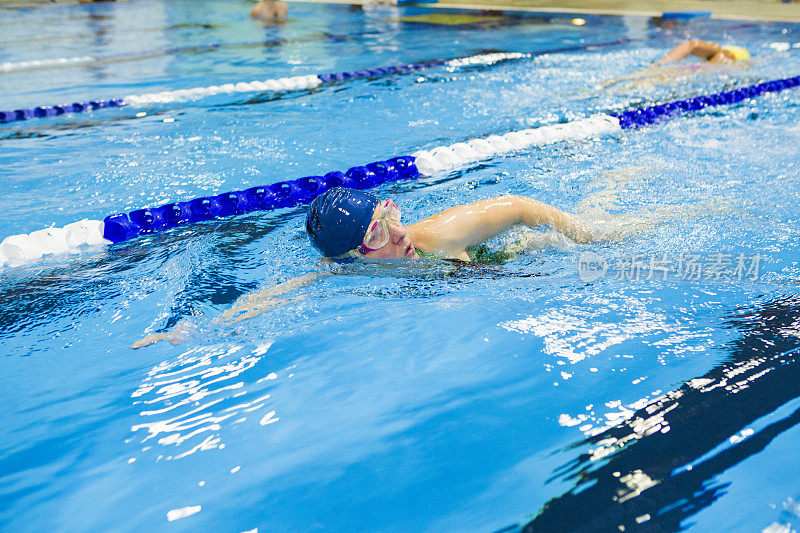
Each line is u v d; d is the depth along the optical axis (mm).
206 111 5195
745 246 2488
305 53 7820
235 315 2193
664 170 3451
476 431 1568
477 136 4398
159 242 2904
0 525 1380
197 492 1438
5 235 2957
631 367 1765
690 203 2957
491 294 2230
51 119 5035
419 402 1693
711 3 11203
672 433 1502
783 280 2211
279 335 2062
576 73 6281
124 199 3389
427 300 2225
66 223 3098
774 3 10938
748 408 1564
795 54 6699
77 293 2434
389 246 2293
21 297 2412
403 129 4605
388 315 2137
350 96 5594
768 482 1333
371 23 10312
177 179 3670
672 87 5523
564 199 3102
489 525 1294
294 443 1573
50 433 1658
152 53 8117
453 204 3158
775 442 1443
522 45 7973
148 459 1550
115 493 1451
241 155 4070
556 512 1312
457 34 8984
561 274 2336
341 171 3783
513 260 2463
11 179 3678
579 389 1694
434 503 1361
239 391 1794
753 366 1728
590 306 2098
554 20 10078
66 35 9844
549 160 3785
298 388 1789
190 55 7902
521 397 1682
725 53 6309
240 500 1404
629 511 1294
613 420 1565
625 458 1437
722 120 4500
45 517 1395
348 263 2371
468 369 1821
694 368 1738
